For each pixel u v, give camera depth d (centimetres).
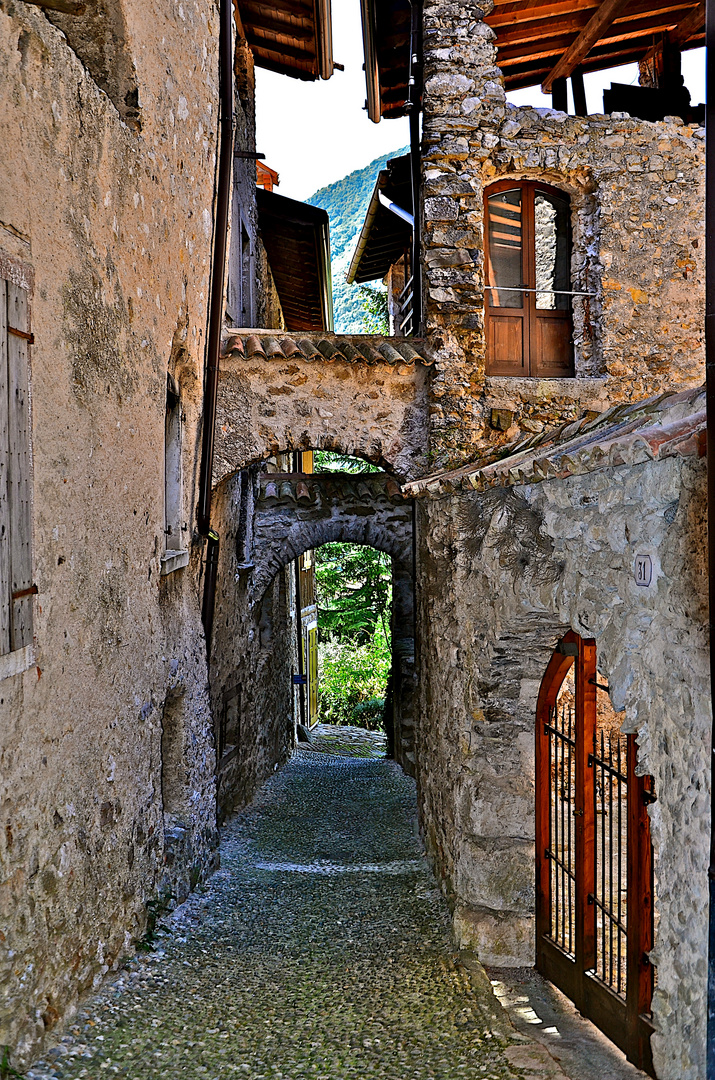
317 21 823
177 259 556
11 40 302
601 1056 372
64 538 354
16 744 304
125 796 436
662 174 764
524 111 752
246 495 999
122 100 450
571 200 787
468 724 530
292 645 1509
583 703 439
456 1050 354
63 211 351
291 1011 399
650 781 329
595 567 351
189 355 614
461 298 743
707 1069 262
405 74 916
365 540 1173
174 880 534
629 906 364
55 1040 333
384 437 751
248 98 970
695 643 269
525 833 511
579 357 784
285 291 1568
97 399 397
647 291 766
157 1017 376
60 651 348
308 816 957
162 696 520
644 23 820
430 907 581
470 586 529
